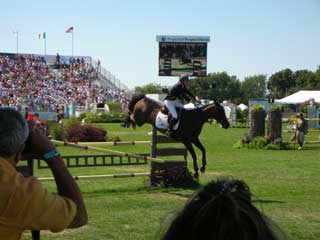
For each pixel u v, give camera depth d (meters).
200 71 36.47
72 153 19.88
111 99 71.81
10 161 2.42
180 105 12.59
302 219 8.22
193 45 36.31
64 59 81.81
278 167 16.00
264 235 1.55
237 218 1.53
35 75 72.50
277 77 132.00
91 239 6.84
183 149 12.40
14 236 2.27
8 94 62.78
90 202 9.81
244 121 46.16
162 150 12.10
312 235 7.11
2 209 2.20
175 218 1.63
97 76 79.00
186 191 11.38
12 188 2.24
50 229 2.28
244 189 1.66
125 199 10.23
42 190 2.31
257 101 43.53
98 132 23.64
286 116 51.97
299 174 14.35
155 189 11.63
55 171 2.47
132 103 13.94
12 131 2.37
